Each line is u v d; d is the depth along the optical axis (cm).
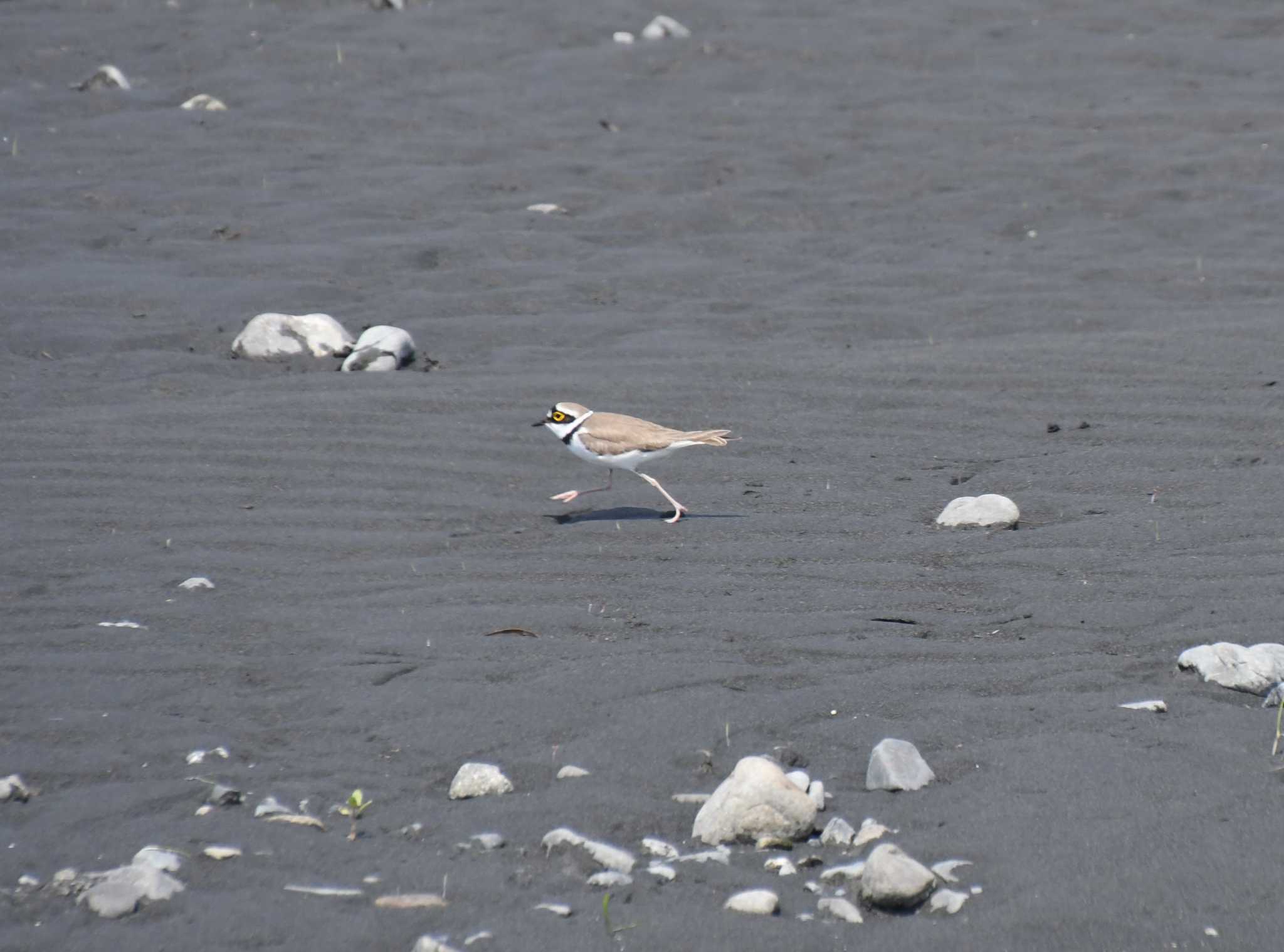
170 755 745
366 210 2083
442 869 632
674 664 847
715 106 2580
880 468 1236
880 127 2478
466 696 809
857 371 1485
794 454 1273
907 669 843
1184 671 827
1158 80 2692
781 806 662
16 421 1349
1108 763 717
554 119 2512
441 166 2291
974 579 989
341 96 2583
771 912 598
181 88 2623
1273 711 776
